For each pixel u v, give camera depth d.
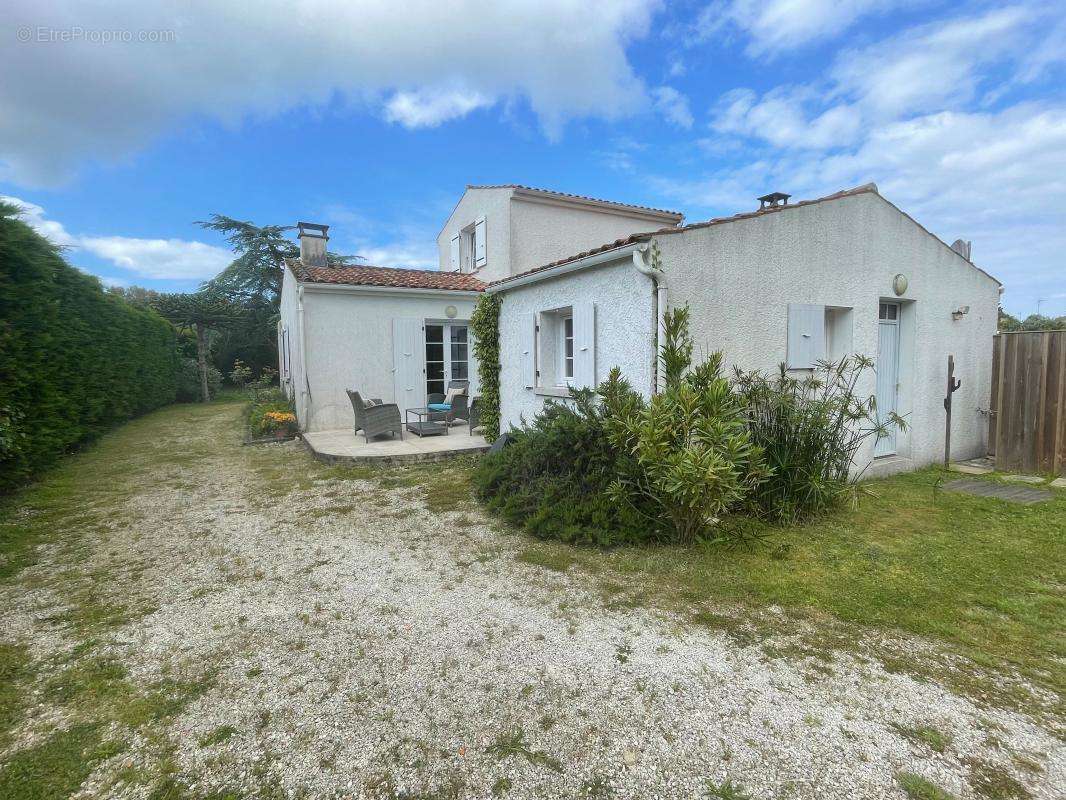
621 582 3.53
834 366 5.87
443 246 16.97
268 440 9.98
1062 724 2.13
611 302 5.62
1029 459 6.85
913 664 2.56
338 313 10.74
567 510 4.39
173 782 1.90
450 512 5.23
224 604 3.32
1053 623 2.94
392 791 1.85
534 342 7.22
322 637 2.90
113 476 7.05
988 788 1.81
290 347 13.52
